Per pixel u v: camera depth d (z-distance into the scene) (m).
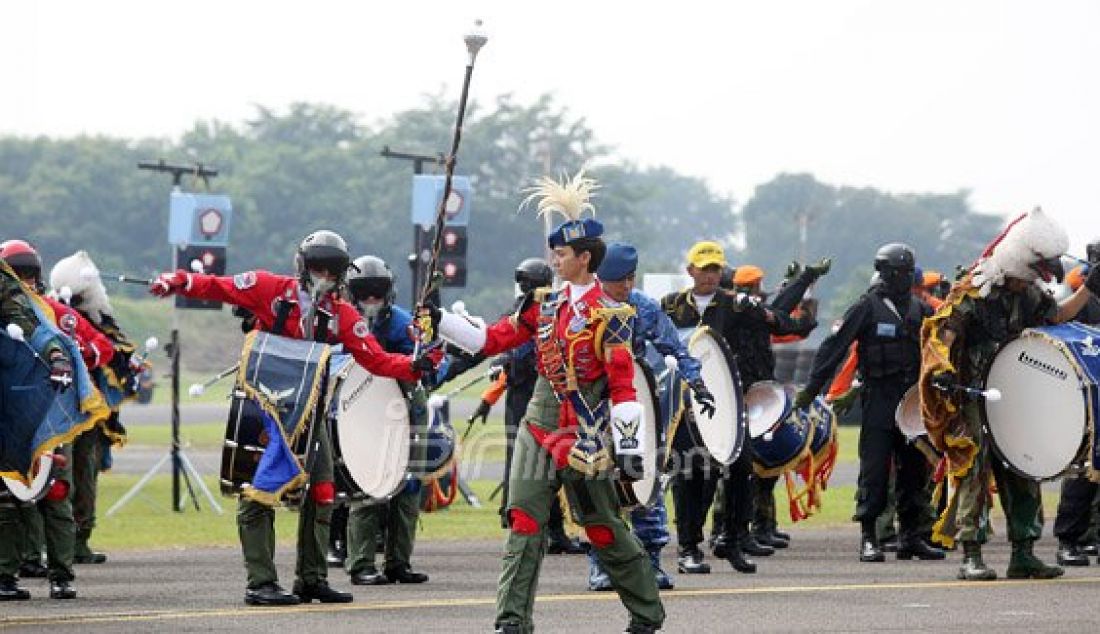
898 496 33.38
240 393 25.22
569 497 21.55
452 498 38.69
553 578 30.03
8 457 25.23
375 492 27.09
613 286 26.06
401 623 24.00
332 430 26.58
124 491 50.00
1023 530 29.28
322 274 25.12
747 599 26.67
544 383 21.62
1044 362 28.27
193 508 45.31
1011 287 28.67
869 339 32.25
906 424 32.25
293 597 25.89
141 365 32.84
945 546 29.52
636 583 21.73
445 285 51.81
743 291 34.72
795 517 34.16
